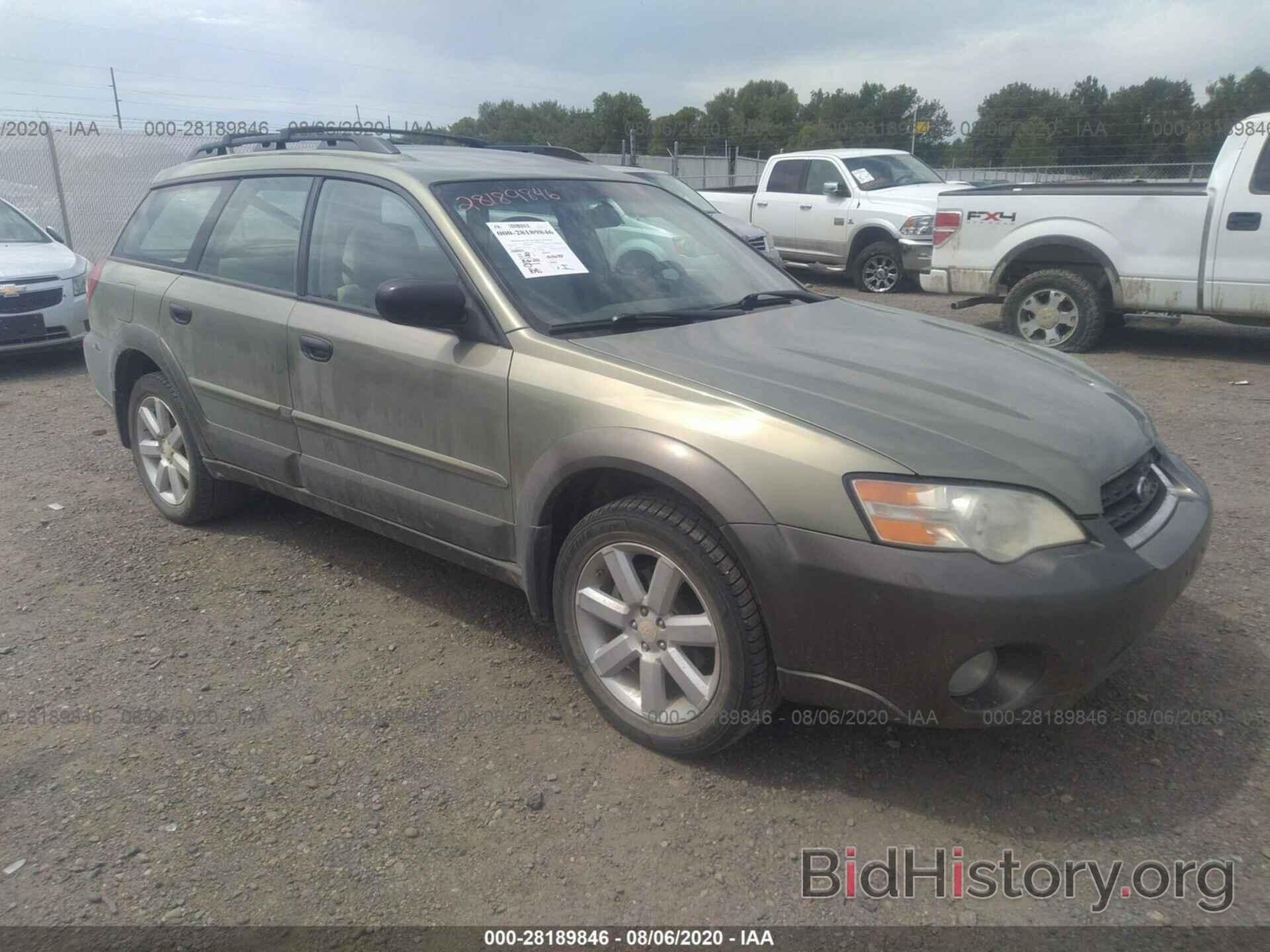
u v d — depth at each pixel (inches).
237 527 193.0
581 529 120.3
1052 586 96.8
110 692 134.8
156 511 203.0
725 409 109.9
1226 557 169.6
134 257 194.1
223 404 170.7
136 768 117.6
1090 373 140.5
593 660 122.6
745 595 106.3
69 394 316.8
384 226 146.8
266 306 159.2
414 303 125.1
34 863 102.1
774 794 111.8
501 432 127.5
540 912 95.6
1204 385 297.7
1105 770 114.7
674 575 112.1
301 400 154.9
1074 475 104.7
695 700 113.1
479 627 151.9
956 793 111.6
